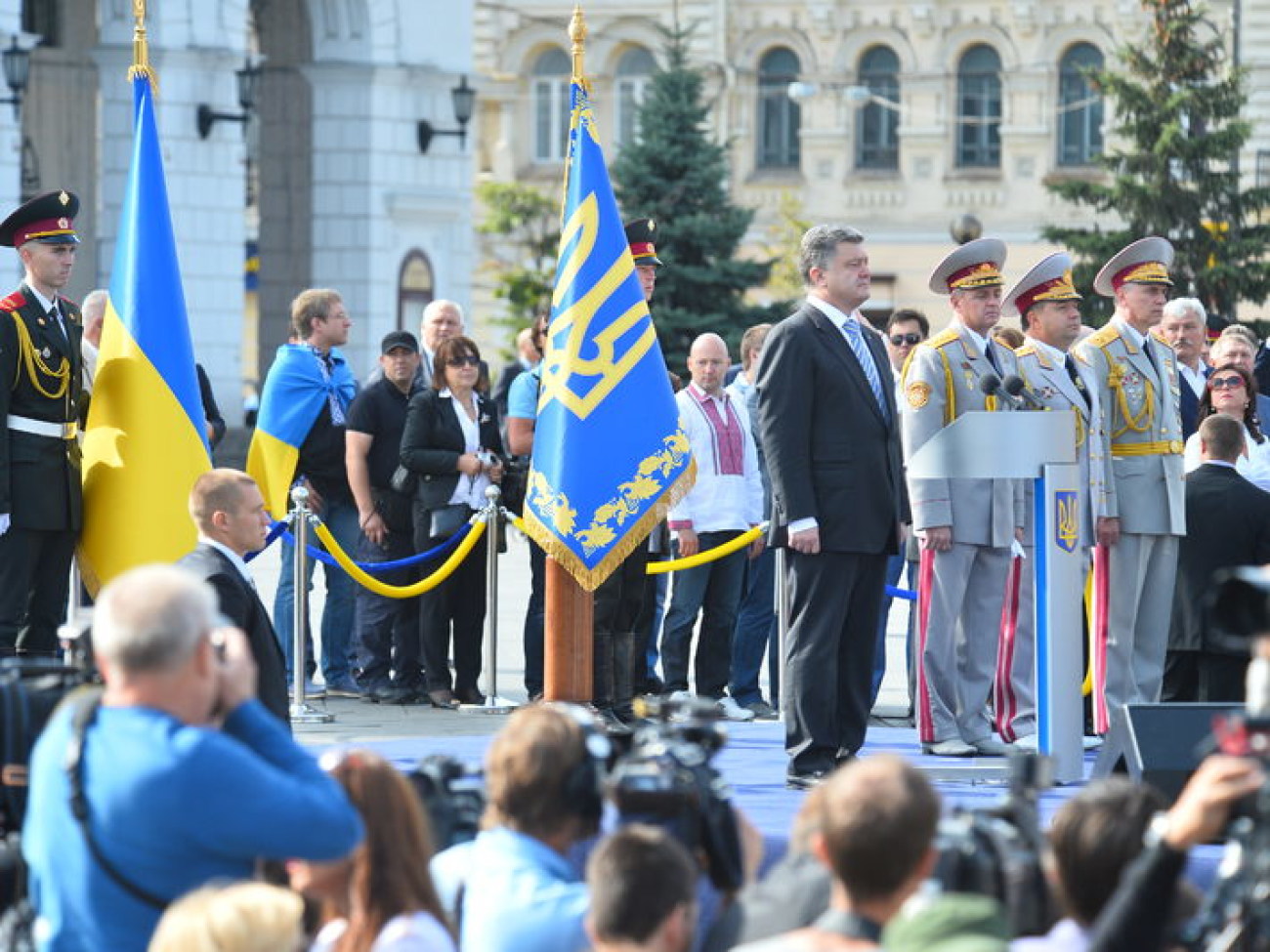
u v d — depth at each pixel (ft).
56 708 63.62
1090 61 452.35
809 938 48.93
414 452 125.18
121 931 54.60
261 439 131.34
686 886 51.85
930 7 457.68
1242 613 48.26
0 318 102.47
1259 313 357.41
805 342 93.35
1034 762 58.18
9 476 102.63
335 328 133.08
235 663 57.47
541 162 479.82
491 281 476.95
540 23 475.72
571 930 57.00
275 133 348.18
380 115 334.24
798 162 470.39
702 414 124.98
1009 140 456.04
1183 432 121.60
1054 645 93.61
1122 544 106.52
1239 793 48.78
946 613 101.86
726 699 128.36
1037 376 104.12
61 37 360.48
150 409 102.37
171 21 310.45
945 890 54.13
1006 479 101.30
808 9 464.65
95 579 103.19
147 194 104.63
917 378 101.19
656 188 373.40
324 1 331.16
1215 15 416.87
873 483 93.35
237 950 48.03
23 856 58.80
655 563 122.52
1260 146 403.54
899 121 463.42
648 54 474.08
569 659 105.19
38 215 104.06
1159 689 108.27
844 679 95.61
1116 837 52.39
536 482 104.63
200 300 315.37
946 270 102.99
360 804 57.00
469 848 61.87
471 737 113.19
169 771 53.83
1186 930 51.26
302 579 123.24
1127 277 106.93
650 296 118.93
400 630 129.08
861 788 49.14
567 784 58.54
